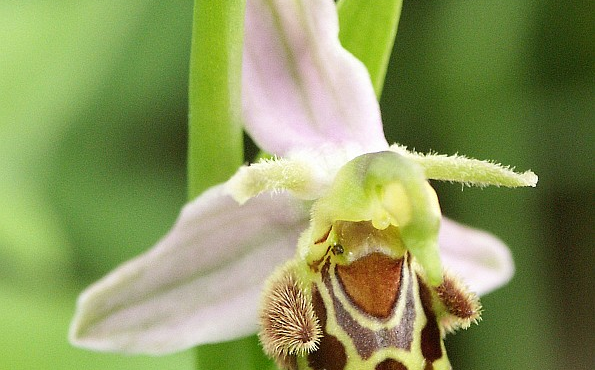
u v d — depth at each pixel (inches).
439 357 4.3
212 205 4.3
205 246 4.3
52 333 5.4
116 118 6.4
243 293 4.4
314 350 4.3
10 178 5.8
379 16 4.4
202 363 4.4
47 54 5.9
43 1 6.0
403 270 4.3
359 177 4.2
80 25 6.0
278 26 4.3
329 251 4.3
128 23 6.1
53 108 5.9
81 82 6.0
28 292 5.6
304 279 4.3
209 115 4.2
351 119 4.4
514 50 6.3
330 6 4.3
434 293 4.3
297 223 4.4
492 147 6.4
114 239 6.2
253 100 4.4
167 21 6.3
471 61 6.3
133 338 4.3
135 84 6.4
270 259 4.4
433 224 4.1
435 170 4.3
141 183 6.4
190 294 4.3
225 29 4.2
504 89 6.4
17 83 5.9
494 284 4.7
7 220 5.7
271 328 4.3
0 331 5.4
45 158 6.1
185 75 6.4
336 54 4.4
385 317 4.3
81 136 6.3
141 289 4.3
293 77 4.4
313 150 4.4
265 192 4.3
